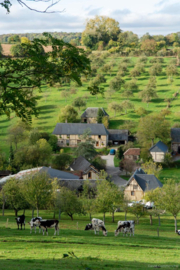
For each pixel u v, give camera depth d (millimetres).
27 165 111500
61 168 117000
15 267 17703
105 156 136125
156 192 67688
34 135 139000
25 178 59812
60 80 16344
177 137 139250
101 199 63250
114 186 65750
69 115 165875
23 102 15406
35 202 56406
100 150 143000
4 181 84875
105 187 65188
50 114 175750
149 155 125312
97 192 71062
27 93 16422
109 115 176250
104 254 24906
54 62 15945
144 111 169125
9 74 15836
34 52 15078
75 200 63000
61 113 167500
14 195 62594
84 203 64750
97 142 149000
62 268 18047
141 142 140375
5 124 163125
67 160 117938
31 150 116312
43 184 56844
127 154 127562
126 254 25562
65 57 15531
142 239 36406
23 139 142125
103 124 152500
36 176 58125
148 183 91625
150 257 24609
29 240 30406
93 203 63938
